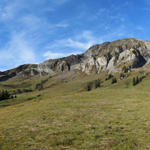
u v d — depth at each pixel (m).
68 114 32.28
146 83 181.38
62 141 17.42
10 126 26.23
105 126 22.66
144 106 36.91
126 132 19.80
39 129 22.89
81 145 16.30
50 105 47.41
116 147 15.39
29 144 17.25
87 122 25.31
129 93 63.12
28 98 185.38
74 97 63.97
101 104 43.31
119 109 35.19
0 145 17.44
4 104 145.12
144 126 21.84
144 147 15.12
